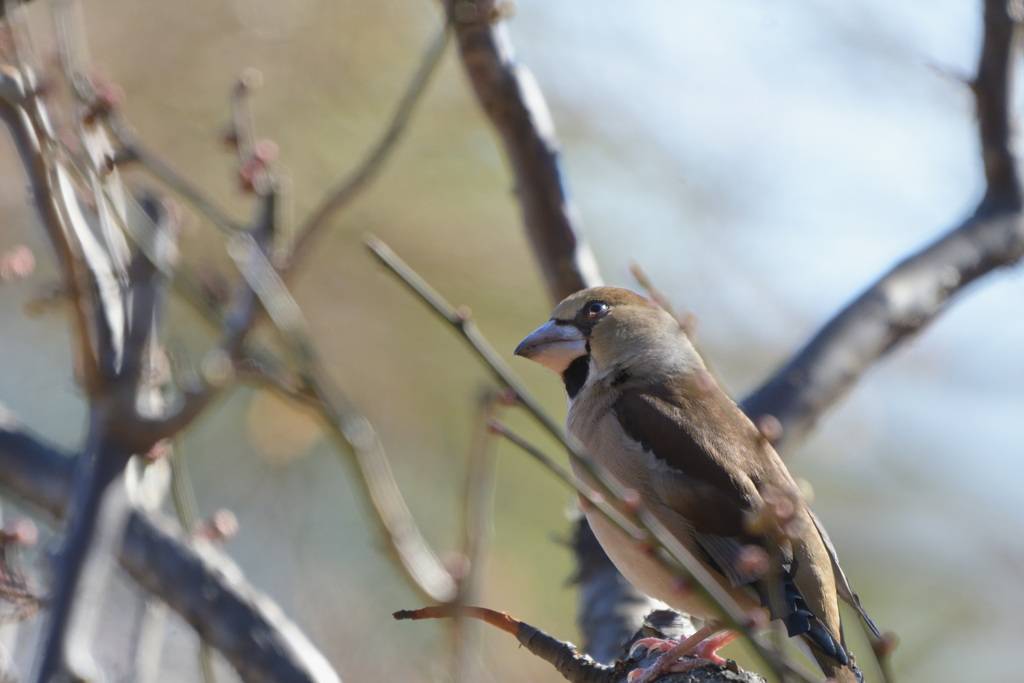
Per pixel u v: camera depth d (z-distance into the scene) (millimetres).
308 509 13188
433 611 5406
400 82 13617
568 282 10344
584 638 8961
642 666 7781
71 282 6012
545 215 10281
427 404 12820
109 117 6547
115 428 6109
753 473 8586
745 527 8250
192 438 13117
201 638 7895
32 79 6156
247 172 7039
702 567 8383
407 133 13344
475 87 9969
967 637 14367
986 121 11156
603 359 9727
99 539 6023
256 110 13180
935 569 14641
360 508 13258
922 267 10844
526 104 9992
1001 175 11211
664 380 9430
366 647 12578
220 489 13086
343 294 12844
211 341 11516
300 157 13188
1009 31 10875
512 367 12914
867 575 14516
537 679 11555
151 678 7887
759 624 5281
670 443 8797
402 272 5484
